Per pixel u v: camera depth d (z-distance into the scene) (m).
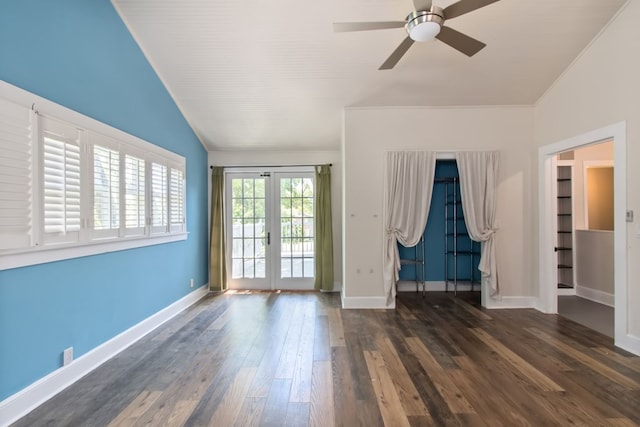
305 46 3.34
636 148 2.84
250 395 2.23
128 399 2.19
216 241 5.25
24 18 2.07
